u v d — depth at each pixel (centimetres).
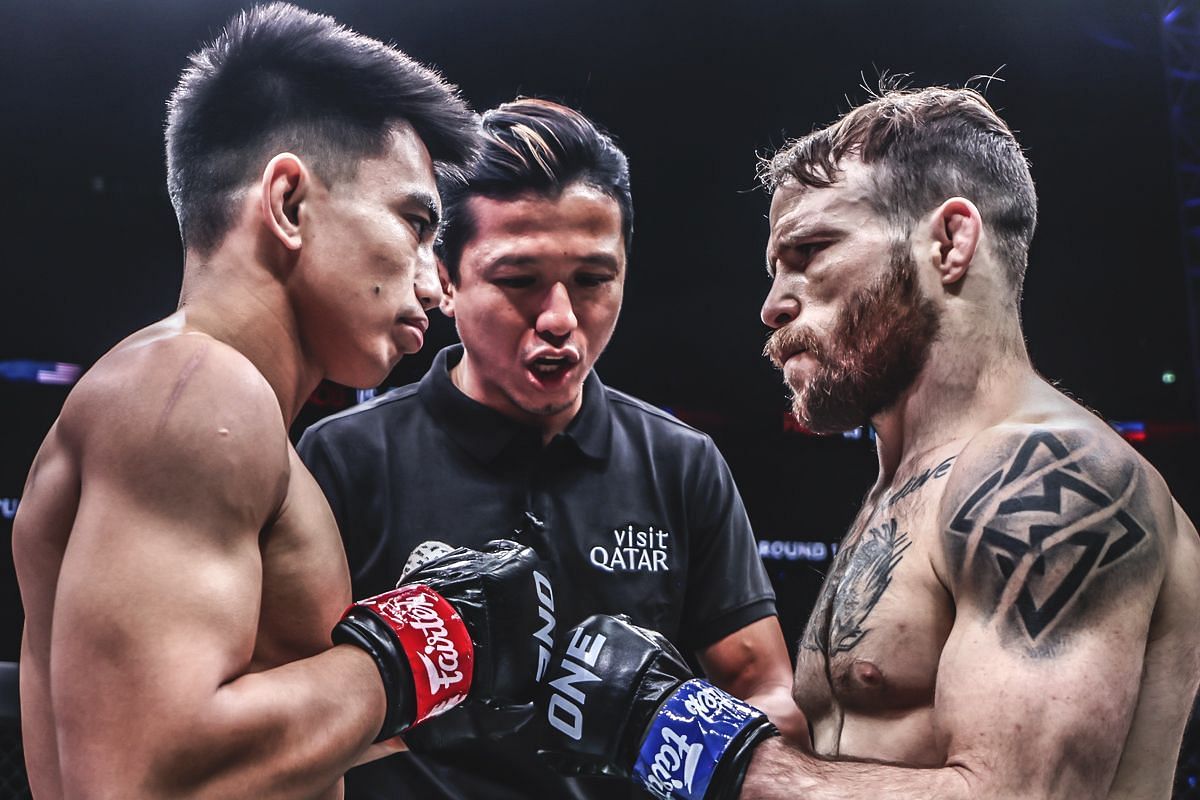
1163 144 952
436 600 131
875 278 140
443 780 183
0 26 818
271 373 126
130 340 120
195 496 105
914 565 128
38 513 117
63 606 102
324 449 194
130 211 911
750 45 884
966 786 109
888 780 115
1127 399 1030
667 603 197
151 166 900
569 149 184
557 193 183
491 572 139
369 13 821
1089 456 120
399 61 136
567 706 141
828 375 142
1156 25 866
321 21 134
